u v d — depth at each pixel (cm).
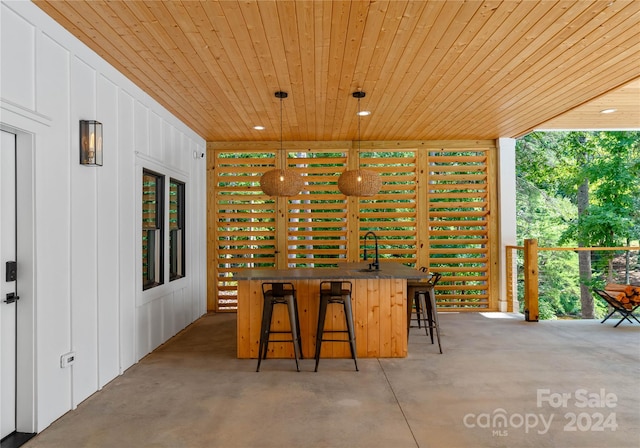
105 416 293
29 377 267
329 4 267
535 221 1239
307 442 254
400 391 337
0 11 239
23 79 258
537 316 606
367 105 491
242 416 292
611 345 477
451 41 322
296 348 396
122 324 388
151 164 454
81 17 283
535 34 312
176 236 570
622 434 263
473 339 505
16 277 267
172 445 252
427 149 689
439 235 686
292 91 439
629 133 1079
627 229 1077
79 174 318
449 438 258
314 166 701
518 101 478
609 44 328
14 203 267
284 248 683
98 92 346
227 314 671
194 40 319
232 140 684
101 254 350
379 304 433
